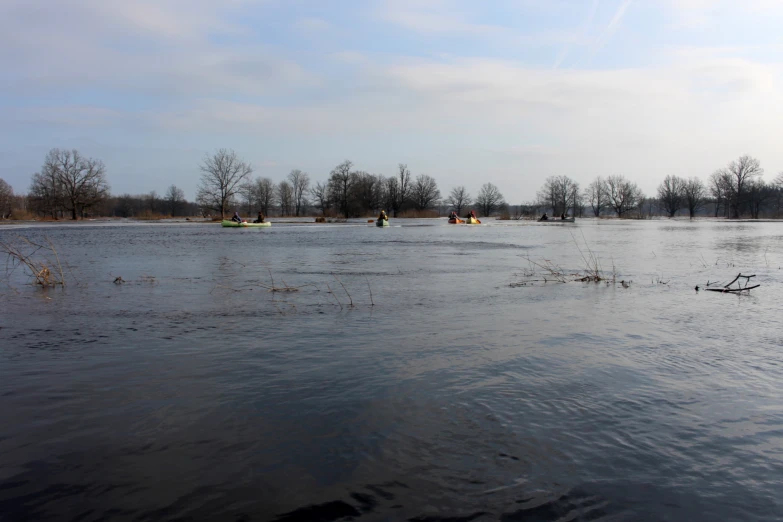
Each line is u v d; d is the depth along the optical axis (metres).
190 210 134.88
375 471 4.16
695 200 120.31
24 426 4.98
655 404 5.52
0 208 89.44
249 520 3.56
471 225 68.31
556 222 84.88
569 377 6.34
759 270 17.48
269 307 10.78
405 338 8.20
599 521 3.58
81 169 87.00
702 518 3.61
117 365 6.80
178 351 7.46
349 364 6.84
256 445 4.59
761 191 101.62
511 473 4.14
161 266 18.48
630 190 124.88
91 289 13.26
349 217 110.06
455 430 4.88
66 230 49.78
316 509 3.67
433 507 3.70
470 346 7.72
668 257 22.38
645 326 9.04
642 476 4.11
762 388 6.00
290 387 5.98
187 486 3.96
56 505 3.73
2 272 16.91
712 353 7.36
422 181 129.25
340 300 11.63
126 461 4.33
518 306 10.93
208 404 5.50
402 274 16.33
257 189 127.56
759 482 4.04
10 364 6.84
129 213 125.88
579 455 4.43
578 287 13.67
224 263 19.50
